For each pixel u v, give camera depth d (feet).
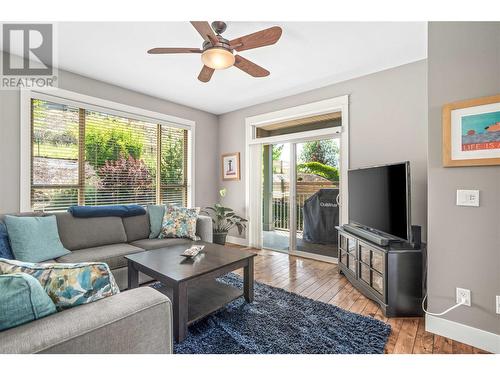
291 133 13.20
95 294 3.25
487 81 5.21
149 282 8.57
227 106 14.40
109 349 2.83
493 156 5.10
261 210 14.10
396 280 6.63
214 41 6.19
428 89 5.91
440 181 5.80
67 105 9.87
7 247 6.75
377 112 9.88
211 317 6.50
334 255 11.39
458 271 5.59
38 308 2.79
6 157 8.46
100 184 10.94
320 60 9.00
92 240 8.77
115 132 11.43
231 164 15.29
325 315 6.63
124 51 8.36
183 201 14.37
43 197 9.42
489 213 5.24
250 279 7.31
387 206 7.48
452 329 5.64
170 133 13.69
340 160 10.90
